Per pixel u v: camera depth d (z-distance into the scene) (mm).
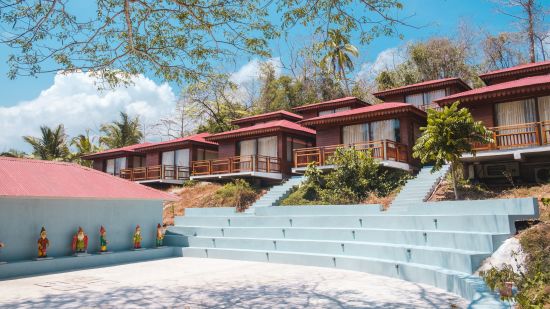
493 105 19844
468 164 20859
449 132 15836
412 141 23062
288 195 23562
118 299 9523
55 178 16422
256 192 25141
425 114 23781
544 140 17891
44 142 44000
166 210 26297
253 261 15898
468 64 42031
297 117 33062
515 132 19062
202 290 10359
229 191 25031
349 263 13219
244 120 34531
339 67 42875
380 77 42875
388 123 23266
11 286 11453
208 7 9797
